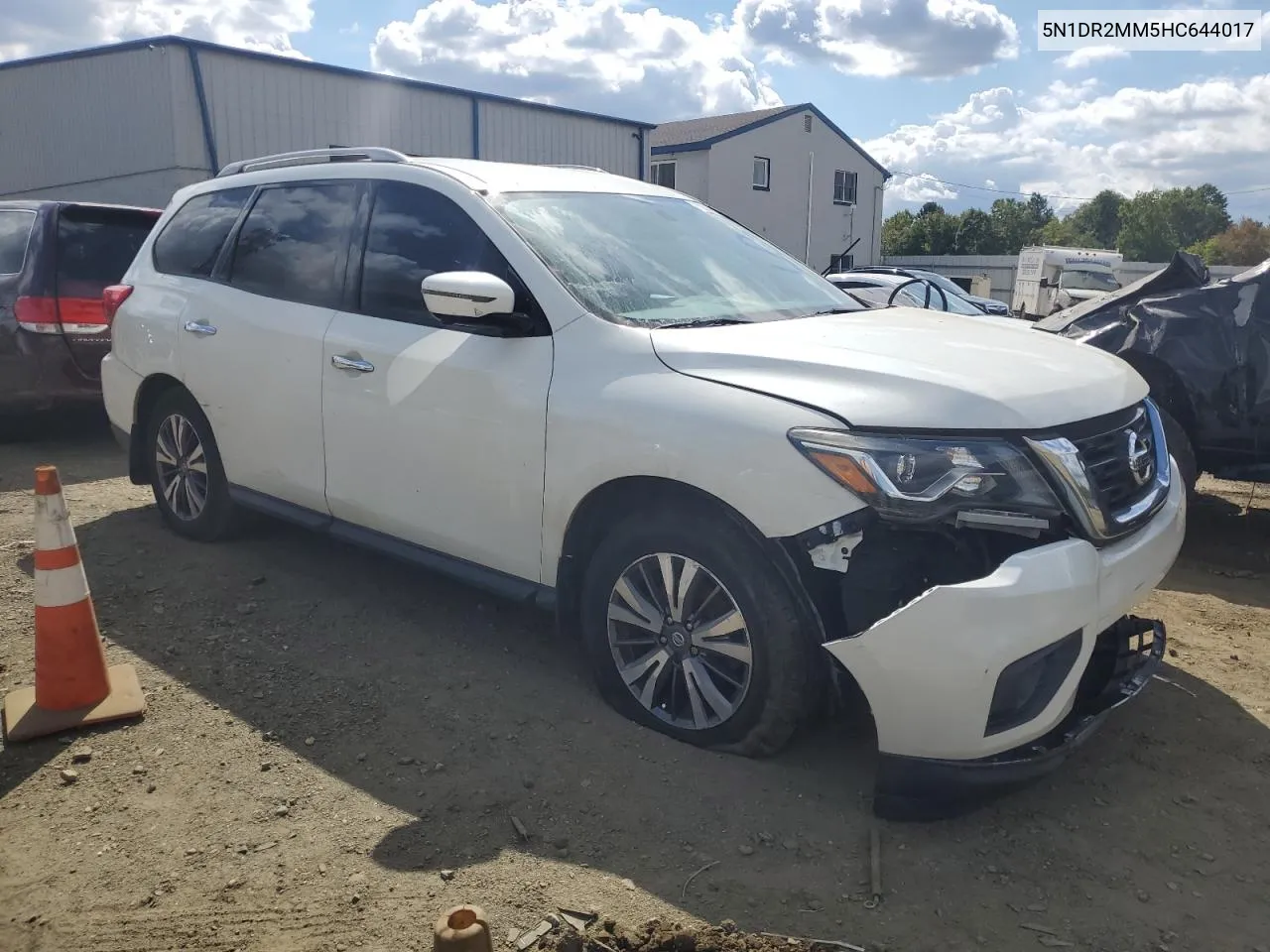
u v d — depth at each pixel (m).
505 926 2.47
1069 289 26.47
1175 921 2.57
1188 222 92.88
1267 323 5.38
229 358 4.57
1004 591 2.64
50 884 2.64
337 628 4.20
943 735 2.70
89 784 3.08
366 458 4.02
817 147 36.47
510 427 3.48
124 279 5.41
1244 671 4.06
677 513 3.15
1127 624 3.35
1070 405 3.01
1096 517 2.90
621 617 3.35
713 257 4.13
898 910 2.57
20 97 18.70
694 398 3.06
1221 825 2.99
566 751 3.26
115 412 5.37
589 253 3.75
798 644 2.95
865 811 2.97
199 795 3.03
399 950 2.39
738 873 2.69
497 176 4.02
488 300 3.33
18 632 4.16
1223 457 5.61
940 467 2.74
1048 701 2.77
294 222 4.51
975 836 2.89
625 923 2.49
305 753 3.27
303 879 2.65
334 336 4.11
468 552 3.75
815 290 4.24
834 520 2.78
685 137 34.84
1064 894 2.66
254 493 4.67
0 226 7.39
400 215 4.06
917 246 78.31
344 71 18.70
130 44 16.70
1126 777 3.24
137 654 3.95
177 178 16.80
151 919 2.51
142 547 5.06
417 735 3.37
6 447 7.52
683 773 3.13
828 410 2.85
